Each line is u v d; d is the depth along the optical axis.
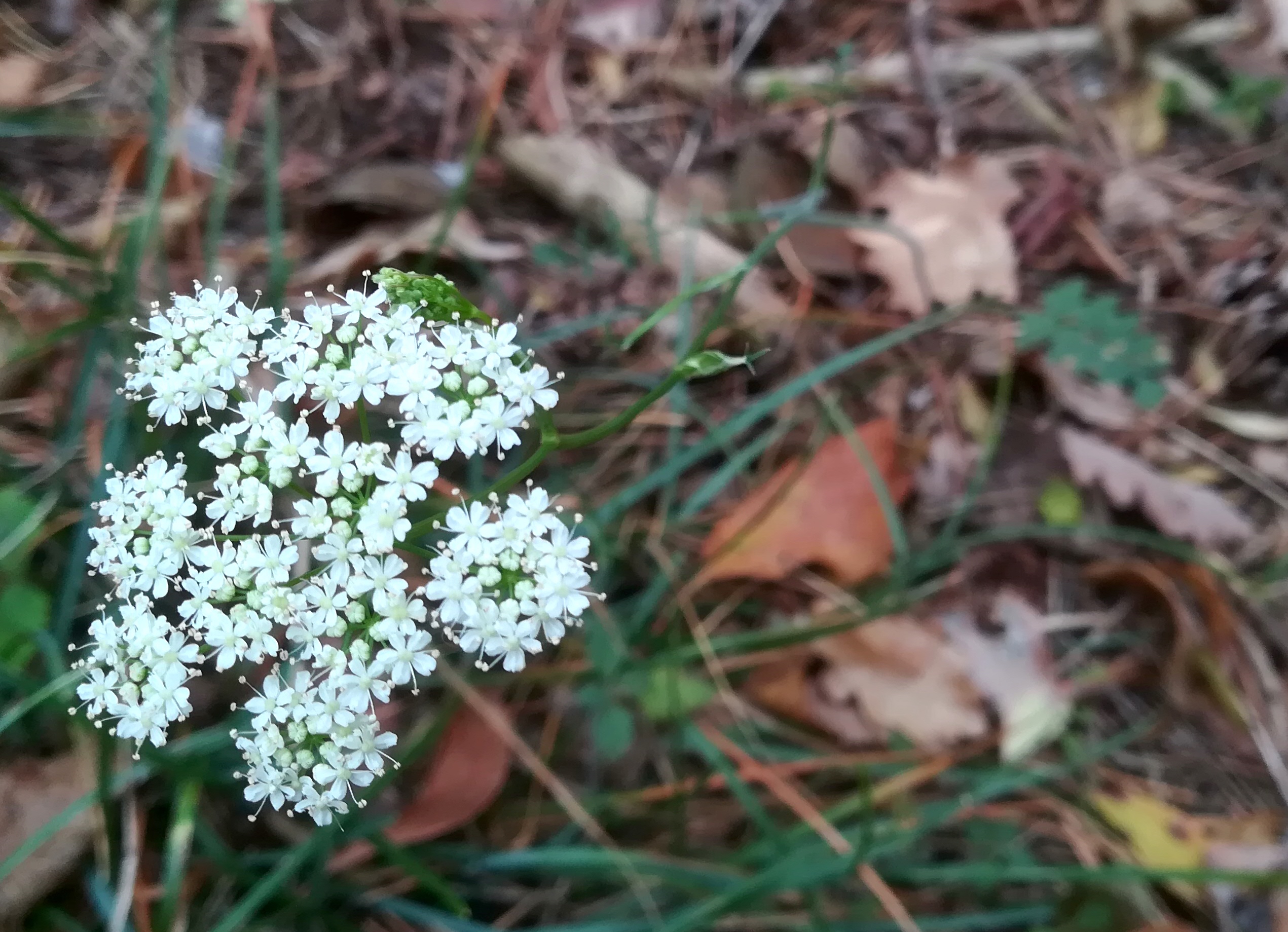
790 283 0.20
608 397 0.19
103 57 0.20
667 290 0.20
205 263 0.18
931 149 0.23
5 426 0.17
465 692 0.15
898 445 0.18
